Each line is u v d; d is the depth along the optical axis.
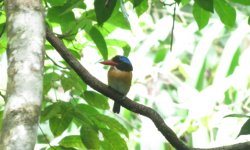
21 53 5.38
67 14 7.83
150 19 15.63
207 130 13.04
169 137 7.60
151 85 16.58
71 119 7.54
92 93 8.09
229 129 12.29
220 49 18.34
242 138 11.30
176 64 16.12
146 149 13.64
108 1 6.87
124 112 14.86
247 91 13.55
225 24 8.13
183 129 12.83
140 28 15.23
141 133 13.76
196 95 13.26
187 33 15.70
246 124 6.46
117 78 10.59
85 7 7.84
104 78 12.09
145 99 15.66
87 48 10.76
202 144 12.86
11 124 4.87
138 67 15.30
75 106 7.81
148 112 7.68
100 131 7.70
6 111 5.00
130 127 14.75
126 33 14.55
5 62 9.74
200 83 15.38
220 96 13.12
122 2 7.26
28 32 5.55
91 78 7.60
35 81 5.21
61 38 8.08
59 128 7.59
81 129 7.59
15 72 5.26
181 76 18.73
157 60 16.50
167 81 17.20
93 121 7.78
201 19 8.24
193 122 12.75
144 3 8.24
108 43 8.96
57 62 8.57
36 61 5.36
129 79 10.70
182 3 8.77
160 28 15.60
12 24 5.66
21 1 5.80
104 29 8.88
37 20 5.69
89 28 8.04
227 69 13.94
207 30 15.06
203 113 12.69
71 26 7.99
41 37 5.59
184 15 17.52
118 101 7.71
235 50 14.03
